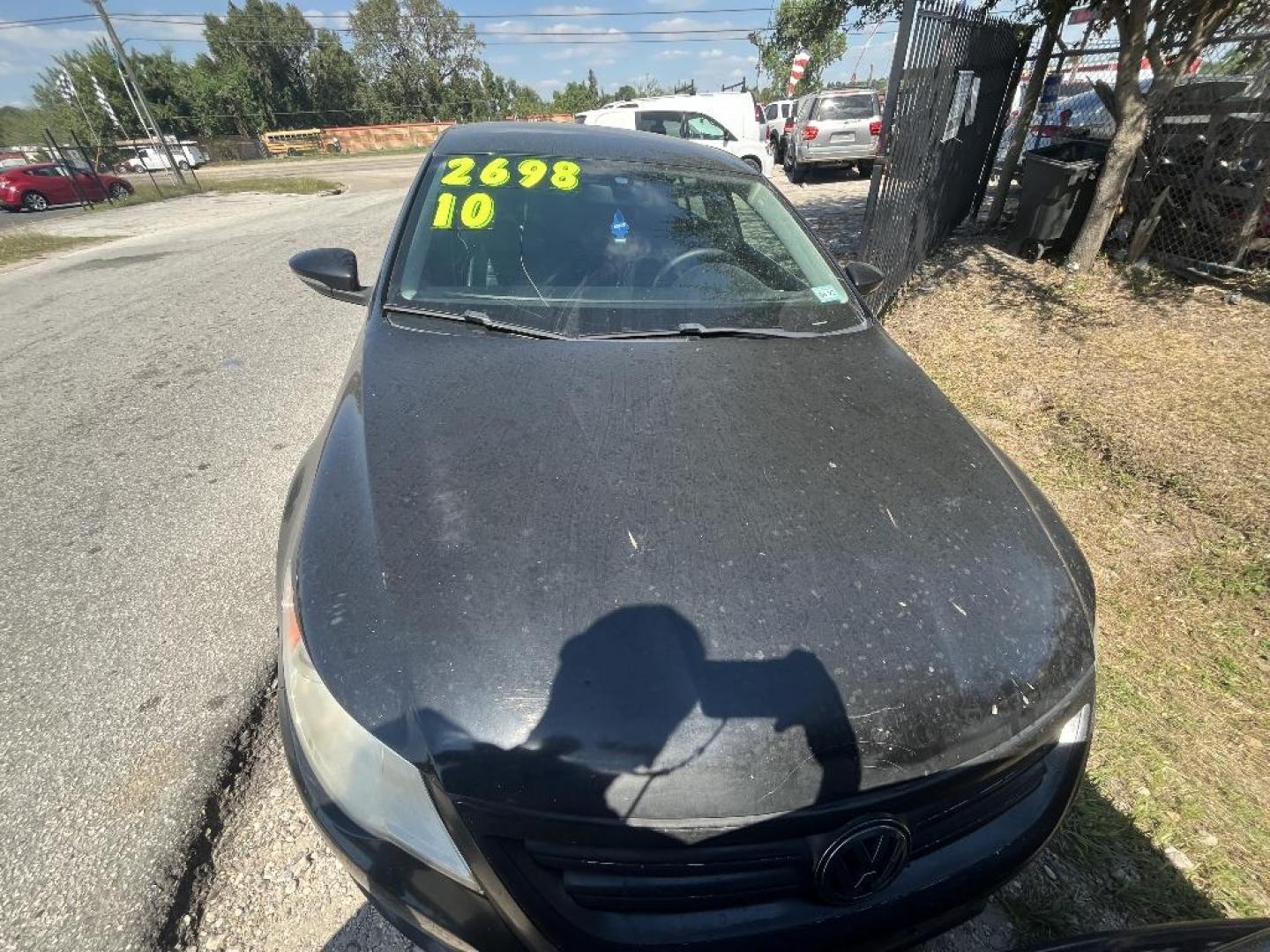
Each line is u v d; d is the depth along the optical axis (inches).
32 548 109.1
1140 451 139.3
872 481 61.3
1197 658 94.0
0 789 70.4
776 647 46.7
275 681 84.8
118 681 84.1
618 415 66.1
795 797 43.2
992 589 53.6
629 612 47.6
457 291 83.7
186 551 108.7
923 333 204.2
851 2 261.1
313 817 46.8
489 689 43.8
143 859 64.6
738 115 542.0
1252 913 66.3
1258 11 206.8
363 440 62.7
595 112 549.3
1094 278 239.6
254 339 208.7
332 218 456.8
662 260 90.0
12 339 215.3
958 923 52.2
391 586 49.0
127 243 411.8
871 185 187.2
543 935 43.6
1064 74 367.9
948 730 46.6
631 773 42.1
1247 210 215.3
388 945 59.7
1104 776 78.3
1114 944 48.2
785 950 45.3
